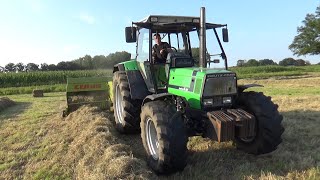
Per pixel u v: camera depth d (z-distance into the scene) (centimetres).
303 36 4706
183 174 495
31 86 2809
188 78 538
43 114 1058
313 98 1192
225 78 521
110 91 930
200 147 610
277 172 482
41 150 643
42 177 508
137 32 694
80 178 480
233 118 481
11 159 599
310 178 448
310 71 4228
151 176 491
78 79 935
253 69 4288
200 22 572
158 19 607
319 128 721
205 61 592
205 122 507
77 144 617
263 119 510
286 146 600
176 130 471
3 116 1070
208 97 509
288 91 1636
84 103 946
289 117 850
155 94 562
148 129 530
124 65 738
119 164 464
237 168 503
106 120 759
